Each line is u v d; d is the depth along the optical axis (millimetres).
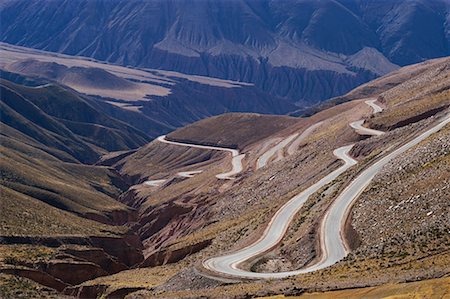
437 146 101438
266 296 68000
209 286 86250
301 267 89688
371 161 124562
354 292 61281
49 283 117312
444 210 78438
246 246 105375
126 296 95312
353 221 95750
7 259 122375
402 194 91750
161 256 134750
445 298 53781
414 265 65625
